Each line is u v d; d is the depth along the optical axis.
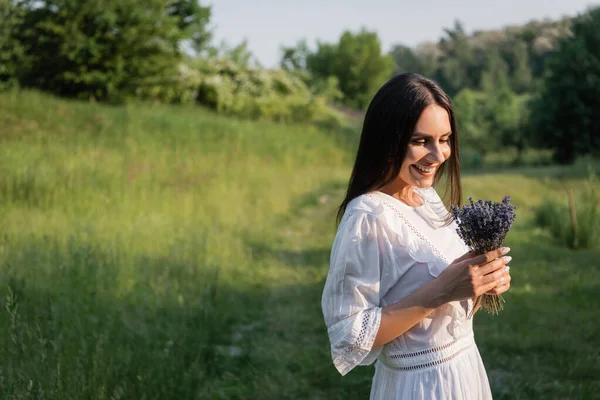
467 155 38.50
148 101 22.88
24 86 20.39
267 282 7.25
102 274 5.79
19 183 8.78
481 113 48.28
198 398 4.20
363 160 1.99
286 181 14.77
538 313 6.02
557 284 7.11
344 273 1.87
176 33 22.98
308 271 7.86
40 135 14.20
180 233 8.12
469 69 114.50
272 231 10.01
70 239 6.38
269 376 4.66
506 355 5.05
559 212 10.34
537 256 8.52
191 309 5.59
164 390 3.99
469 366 1.92
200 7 28.08
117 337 4.64
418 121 1.88
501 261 1.82
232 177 13.24
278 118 26.33
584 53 29.33
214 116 23.08
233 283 6.90
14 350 3.87
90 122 16.42
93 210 8.46
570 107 29.70
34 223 7.30
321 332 5.67
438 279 1.81
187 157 14.27
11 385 3.41
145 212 9.10
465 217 1.85
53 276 5.53
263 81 26.98
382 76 64.94
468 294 1.78
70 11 20.44
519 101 58.16
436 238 1.98
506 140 39.53
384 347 1.92
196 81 24.52
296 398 4.38
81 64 20.94
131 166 11.34
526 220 11.34
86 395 3.55
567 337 5.35
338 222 2.09
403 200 2.03
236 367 4.85
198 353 4.79
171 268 6.55
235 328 5.74
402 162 1.91
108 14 20.56
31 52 20.47
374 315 1.81
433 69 114.19
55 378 3.52
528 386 4.45
